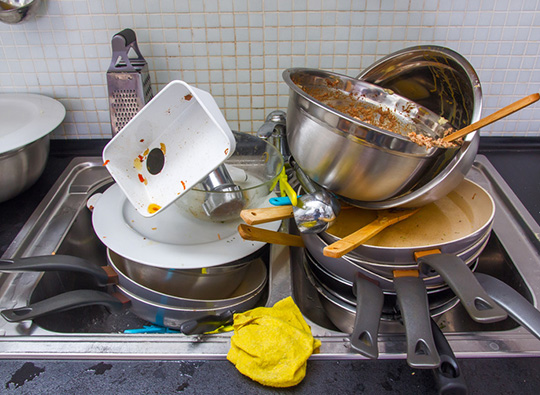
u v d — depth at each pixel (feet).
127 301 2.29
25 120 2.89
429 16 2.91
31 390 1.72
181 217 2.56
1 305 2.12
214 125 1.91
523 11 2.89
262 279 2.48
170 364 1.83
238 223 2.51
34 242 2.56
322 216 2.01
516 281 2.37
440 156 2.19
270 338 1.79
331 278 2.27
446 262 1.74
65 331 2.31
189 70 3.12
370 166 1.94
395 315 2.16
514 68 3.10
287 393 1.71
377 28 2.95
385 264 1.94
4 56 3.04
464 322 2.43
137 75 2.78
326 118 1.91
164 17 2.91
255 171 2.86
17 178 2.72
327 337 1.95
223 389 1.73
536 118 3.30
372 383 1.75
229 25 2.93
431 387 1.73
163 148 2.09
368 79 2.69
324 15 2.90
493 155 3.35
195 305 2.17
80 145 3.40
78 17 2.91
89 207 2.74
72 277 2.56
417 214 2.44
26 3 2.78
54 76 3.13
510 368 1.82
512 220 2.75
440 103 2.65
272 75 3.13
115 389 1.72
